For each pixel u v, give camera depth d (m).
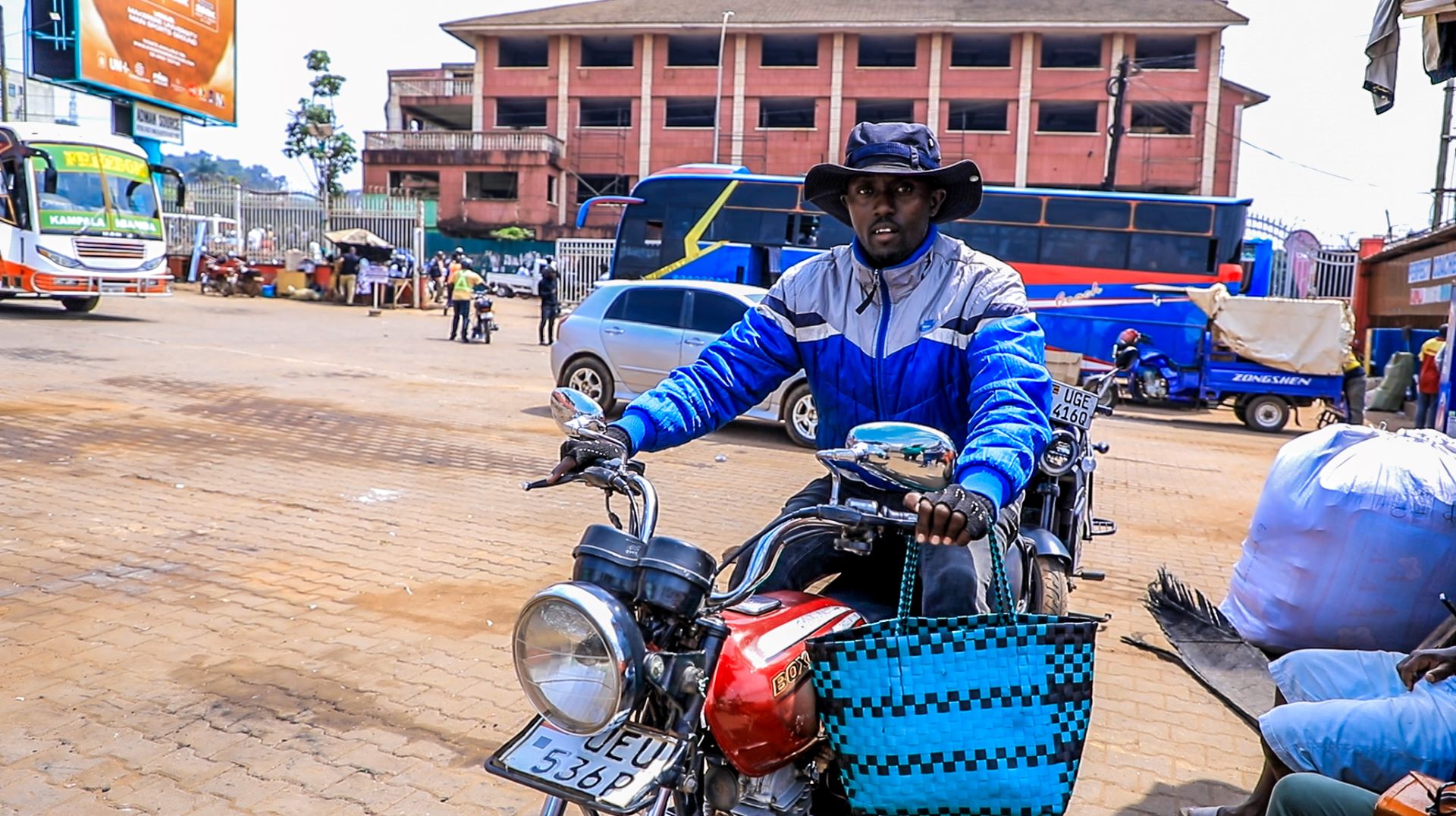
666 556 1.89
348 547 5.93
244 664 4.18
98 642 4.33
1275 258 25.64
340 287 29.34
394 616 4.84
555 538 6.32
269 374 13.59
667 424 2.46
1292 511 3.18
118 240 18.89
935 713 1.96
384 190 42.81
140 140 25.61
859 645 1.98
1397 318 21.38
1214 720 4.14
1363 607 3.05
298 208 35.16
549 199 42.72
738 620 2.18
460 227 42.22
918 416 2.56
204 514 6.45
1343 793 2.21
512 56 45.00
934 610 2.44
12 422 8.94
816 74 41.34
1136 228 17.92
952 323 2.49
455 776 3.38
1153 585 3.45
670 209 19.12
